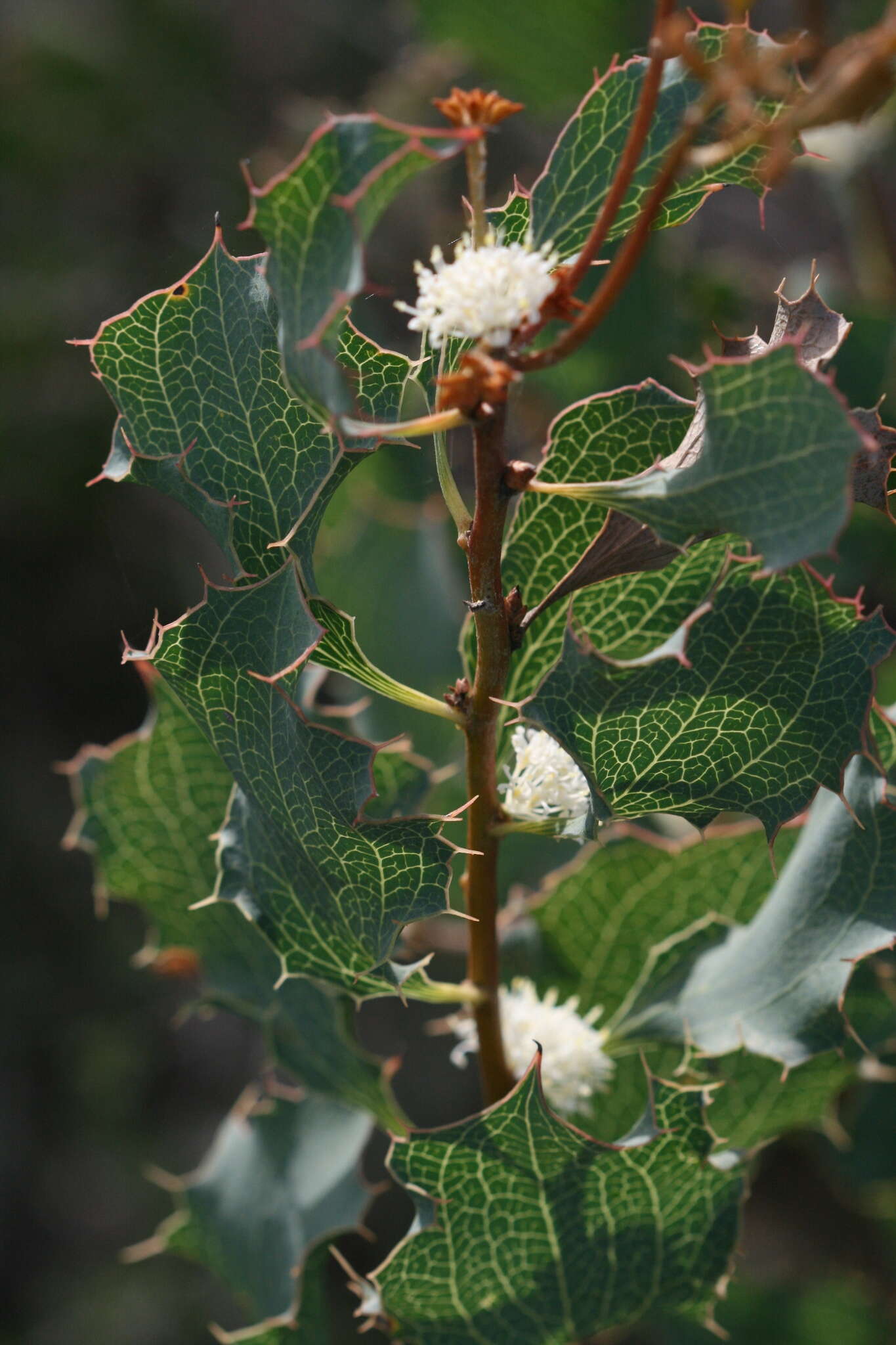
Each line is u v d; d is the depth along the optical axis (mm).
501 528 365
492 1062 407
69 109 1834
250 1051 1594
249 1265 453
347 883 379
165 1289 1382
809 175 803
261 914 390
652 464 392
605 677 363
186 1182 462
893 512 597
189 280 378
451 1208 396
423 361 385
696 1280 411
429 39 754
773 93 348
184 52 1886
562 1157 392
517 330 353
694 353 675
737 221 1019
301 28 1896
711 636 365
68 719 1738
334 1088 440
